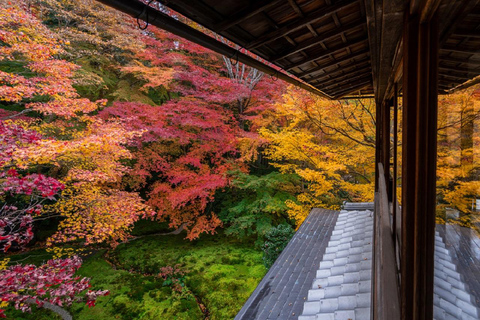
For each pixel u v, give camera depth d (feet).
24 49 15.55
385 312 3.08
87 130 21.25
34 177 12.66
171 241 33.45
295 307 11.38
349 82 10.84
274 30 5.11
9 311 20.08
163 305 21.30
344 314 7.10
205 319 20.26
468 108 2.64
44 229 33.55
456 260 2.99
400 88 8.00
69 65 18.34
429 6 2.74
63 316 20.16
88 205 18.74
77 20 27.22
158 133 25.17
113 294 22.65
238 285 23.58
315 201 24.79
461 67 2.78
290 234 24.68
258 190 30.50
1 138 12.42
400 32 4.51
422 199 3.10
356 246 11.41
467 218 2.74
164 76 25.66
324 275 9.77
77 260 14.53
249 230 30.55
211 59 32.01
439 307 3.17
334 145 24.29
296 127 25.55
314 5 4.62
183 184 28.50
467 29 2.65
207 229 31.12
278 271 14.56
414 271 3.22
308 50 6.60
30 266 12.97
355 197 26.05
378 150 13.12
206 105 28.22
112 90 31.32
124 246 32.04
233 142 27.86
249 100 31.24
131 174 27.53
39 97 25.82
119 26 27.37
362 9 5.10
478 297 2.63
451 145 2.96
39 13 25.04
